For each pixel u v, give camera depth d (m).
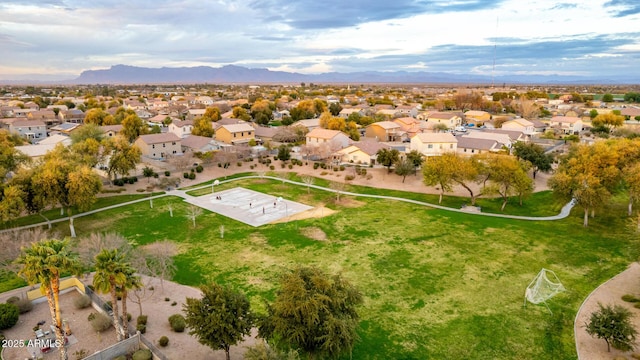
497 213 63.81
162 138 101.06
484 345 31.86
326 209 66.69
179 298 39.00
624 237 52.38
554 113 178.25
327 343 26.19
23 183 53.53
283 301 27.88
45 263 26.89
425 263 46.00
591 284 41.19
